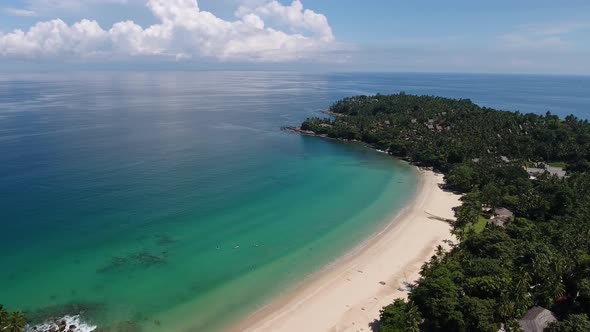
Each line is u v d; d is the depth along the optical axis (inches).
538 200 4426.7
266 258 3528.5
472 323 2459.4
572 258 3093.0
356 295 2989.7
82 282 3093.0
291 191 5315.0
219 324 2672.2
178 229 4050.2
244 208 4662.9
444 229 4121.6
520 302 2625.5
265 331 2610.7
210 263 3420.3
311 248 3718.0
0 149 7081.7
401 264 3422.7
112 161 6461.6
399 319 2474.2
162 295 2967.5
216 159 6889.8
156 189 5206.7
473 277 2812.5
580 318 2391.7
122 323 2655.0
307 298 2957.7
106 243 3708.2
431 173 6294.3
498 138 7509.8
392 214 4532.5
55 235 3833.7
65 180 5418.3
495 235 3405.5
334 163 6865.2
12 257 3415.4
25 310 2746.1
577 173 5610.2
